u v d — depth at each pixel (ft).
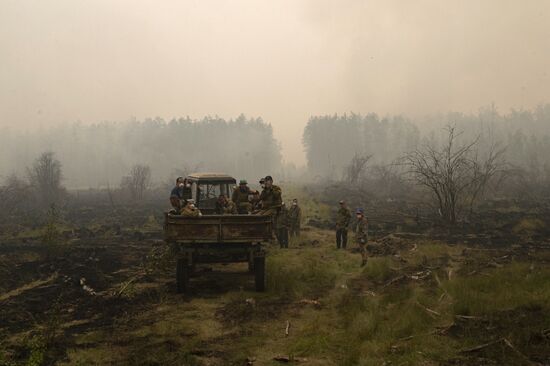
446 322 22.00
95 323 24.00
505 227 64.54
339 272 36.40
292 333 21.89
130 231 68.28
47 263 40.86
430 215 78.84
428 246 46.39
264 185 34.17
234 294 29.43
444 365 17.07
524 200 113.09
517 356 17.43
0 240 58.65
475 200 98.94
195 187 38.52
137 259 44.09
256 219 29.99
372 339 20.02
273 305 26.99
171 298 28.86
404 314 22.74
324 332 21.33
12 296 29.99
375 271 35.27
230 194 39.42
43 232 61.87
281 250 47.09
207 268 36.81
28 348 20.01
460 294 25.46
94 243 55.67
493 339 19.10
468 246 48.24
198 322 23.72
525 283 27.68
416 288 28.78
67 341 20.94
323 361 18.17
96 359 18.61
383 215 86.69
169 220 29.71
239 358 18.56
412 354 17.88
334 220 77.00
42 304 27.94
